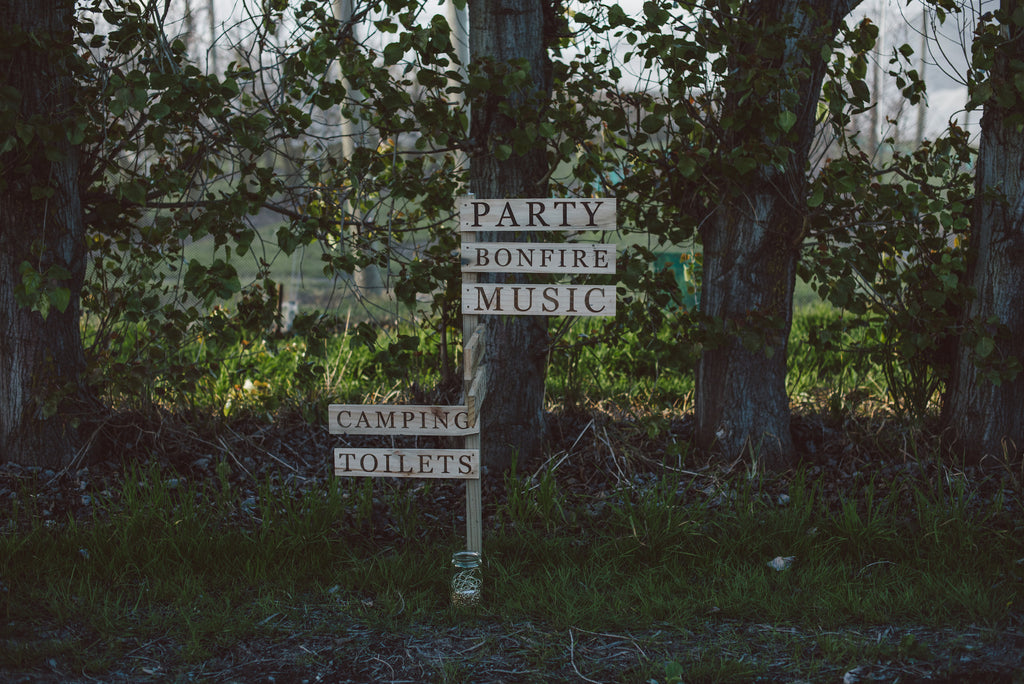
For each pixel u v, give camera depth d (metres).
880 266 5.61
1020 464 5.50
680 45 4.99
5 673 3.67
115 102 4.62
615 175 6.11
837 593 4.39
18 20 5.05
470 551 4.40
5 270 5.33
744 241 5.65
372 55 5.26
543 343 5.86
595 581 4.61
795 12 5.37
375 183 5.79
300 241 5.48
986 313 5.46
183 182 5.22
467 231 4.41
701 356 5.87
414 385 6.19
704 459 5.89
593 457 5.89
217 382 6.71
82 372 5.61
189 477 5.71
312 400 6.63
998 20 5.09
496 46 5.39
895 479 5.36
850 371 7.51
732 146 5.55
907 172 5.78
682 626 4.16
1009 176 5.33
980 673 3.67
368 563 4.84
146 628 4.10
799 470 5.58
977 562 4.73
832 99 5.15
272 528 5.01
